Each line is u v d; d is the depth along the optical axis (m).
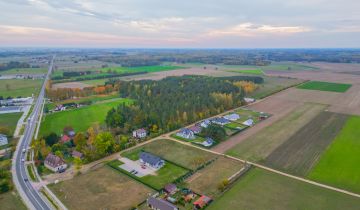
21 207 72.50
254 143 115.06
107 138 108.00
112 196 77.44
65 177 89.06
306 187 81.00
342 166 94.06
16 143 117.81
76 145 112.19
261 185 82.12
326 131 128.12
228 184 82.19
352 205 72.00
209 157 102.25
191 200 75.31
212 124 130.00
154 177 88.25
